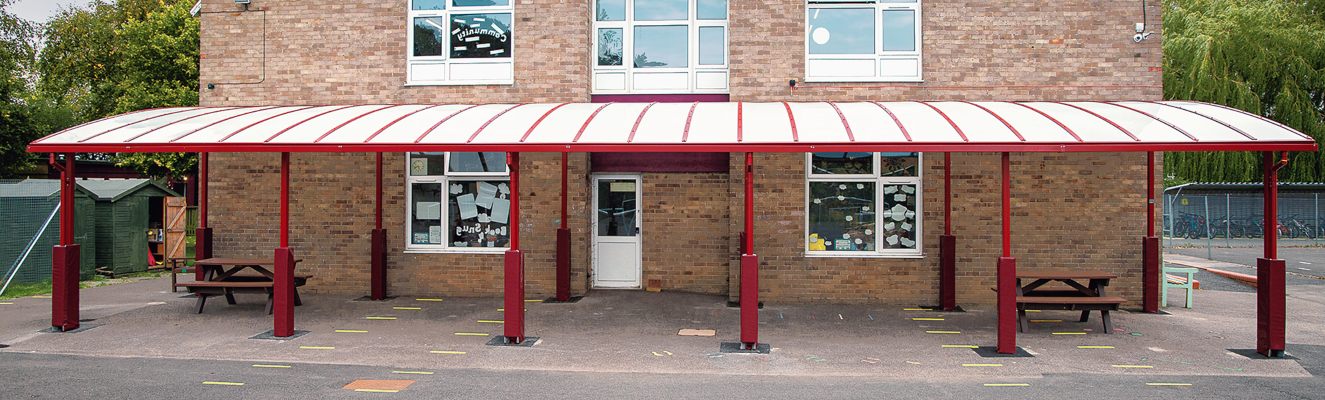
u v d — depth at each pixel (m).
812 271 11.30
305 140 8.39
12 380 6.91
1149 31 11.23
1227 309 11.09
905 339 8.89
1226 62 26.27
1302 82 26.62
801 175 11.30
